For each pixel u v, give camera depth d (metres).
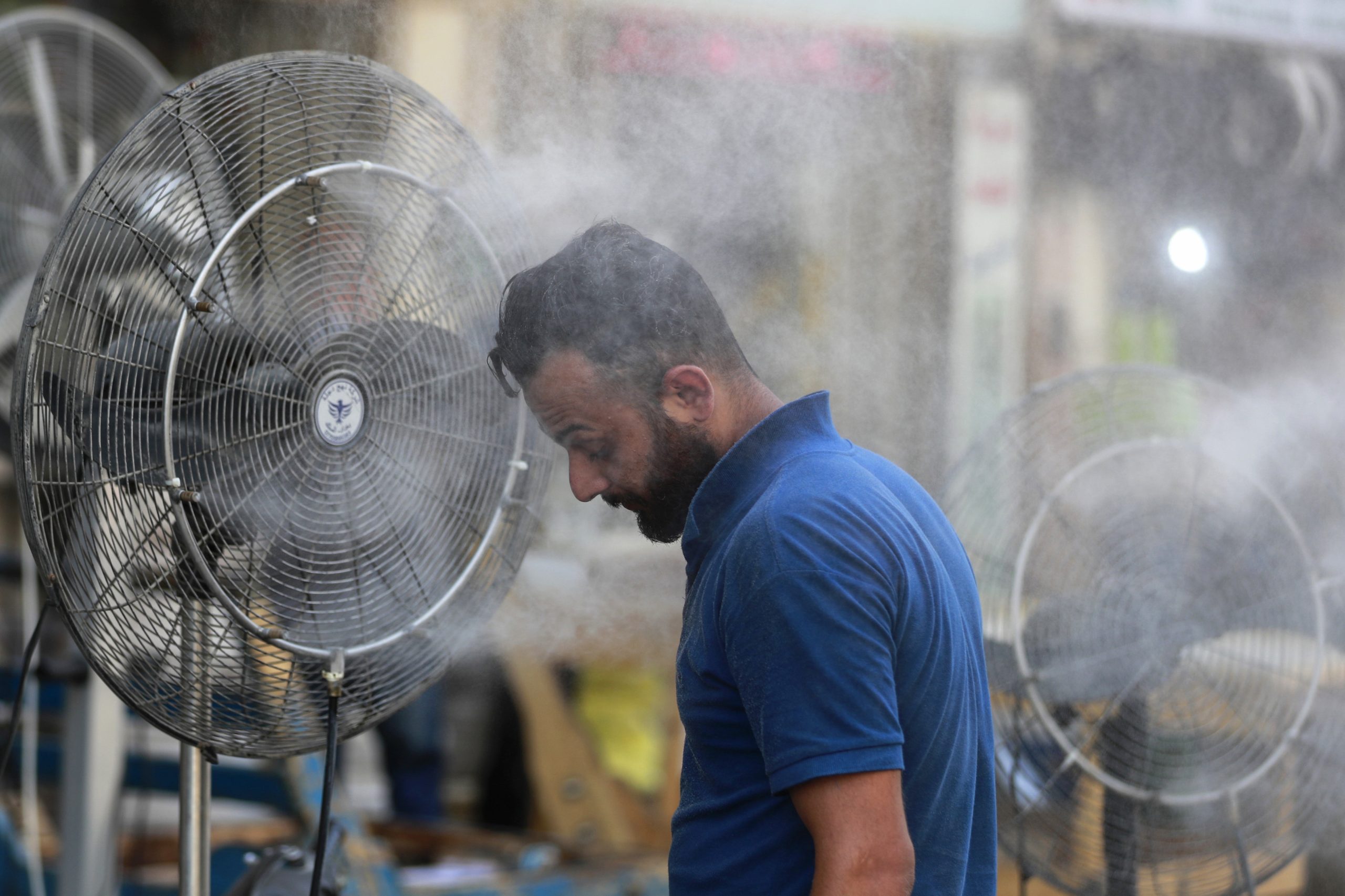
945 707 2.58
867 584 2.44
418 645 3.24
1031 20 8.27
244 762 5.57
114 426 2.63
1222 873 3.70
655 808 7.59
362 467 3.04
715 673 2.61
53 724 6.37
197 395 2.74
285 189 2.80
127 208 2.67
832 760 2.35
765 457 2.67
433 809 7.26
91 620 2.63
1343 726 3.81
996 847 2.88
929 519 2.81
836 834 2.36
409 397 3.12
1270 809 3.76
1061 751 3.59
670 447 2.72
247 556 2.84
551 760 7.25
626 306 2.64
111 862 4.84
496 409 3.29
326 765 2.90
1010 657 3.56
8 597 7.62
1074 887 3.61
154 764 6.03
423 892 5.09
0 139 4.80
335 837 3.90
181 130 2.72
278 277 2.87
